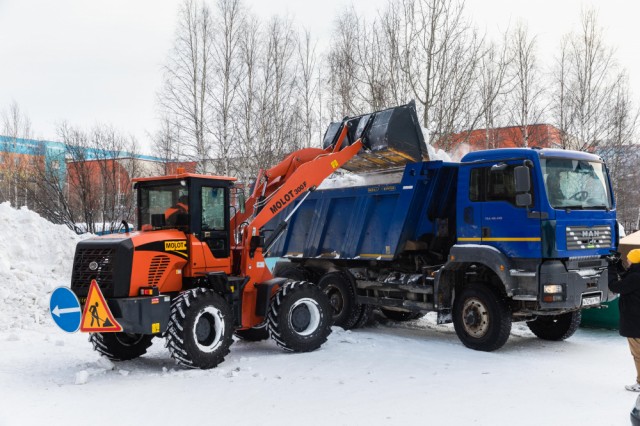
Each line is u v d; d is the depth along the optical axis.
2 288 11.16
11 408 5.48
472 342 8.49
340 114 19.70
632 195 25.61
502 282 8.19
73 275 7.41
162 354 8.45
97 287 6.80
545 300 7.72
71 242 13.34
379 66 16.17
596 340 9.43
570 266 7.91
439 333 10.35
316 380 6.58
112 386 6.42
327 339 9.35
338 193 11.23
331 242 11.49
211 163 21.14
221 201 8.22
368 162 10.46
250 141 21.20
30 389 6.27
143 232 7.83
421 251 10.26
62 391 6.20
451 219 10.16
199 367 7.21
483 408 5.42
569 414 5.19
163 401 5.79
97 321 6.78
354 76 17.58
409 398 5.79
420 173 9.72
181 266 7.70
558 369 7.07
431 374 6.84
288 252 12.46
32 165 24.23
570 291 7.73
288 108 22.56
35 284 11.60
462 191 8.86
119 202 21.48
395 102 15.23
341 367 7.25
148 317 7.00
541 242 7.75
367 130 9.91
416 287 9.55
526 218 7.94
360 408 5.46
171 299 7.51
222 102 21.28
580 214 8.14
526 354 8.18
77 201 21.58
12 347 8.66
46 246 13.08
